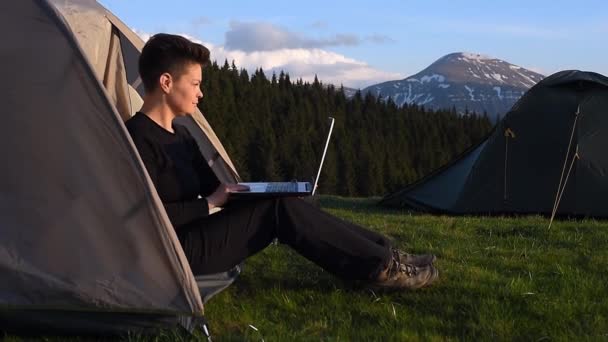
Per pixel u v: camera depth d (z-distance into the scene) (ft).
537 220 32.22
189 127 21.63
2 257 12.60
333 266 14.75
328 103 277.03
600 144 35.88
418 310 15.19
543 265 19.93
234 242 14.47
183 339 12.97
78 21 16.72
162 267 12.97
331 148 229.45
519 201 36.22
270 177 212.02
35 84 13.04
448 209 37.76
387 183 242.58
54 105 13.00
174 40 14.61
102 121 13.03
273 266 18.90
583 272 18.84
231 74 252.21
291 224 14.52
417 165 270.87
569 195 35.55
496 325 14.12
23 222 12.78
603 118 36.22
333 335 13.60
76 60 13.15
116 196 12.98
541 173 36.27
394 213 38.70
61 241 12.78
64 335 13.28
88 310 12.82
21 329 13.15
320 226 14.62
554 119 36.42
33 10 13.33
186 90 14.66
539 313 14.99
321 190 212.84
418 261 16.31
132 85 21.09
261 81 264.31
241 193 14.61
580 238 25.04
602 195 35.19
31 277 12.65
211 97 222.48
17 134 12.92
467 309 15.23
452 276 17.84
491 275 17.98
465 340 13.44
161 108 14.74
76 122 13.01
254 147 217.77
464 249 22.31
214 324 14.26
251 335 13.43
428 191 40.93
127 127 14.24
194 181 14.90
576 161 35.68
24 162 12.88
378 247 14.89
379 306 15.37
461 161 41.73
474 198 36.86
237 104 240.32
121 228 12.92
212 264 14.39
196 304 12.93
